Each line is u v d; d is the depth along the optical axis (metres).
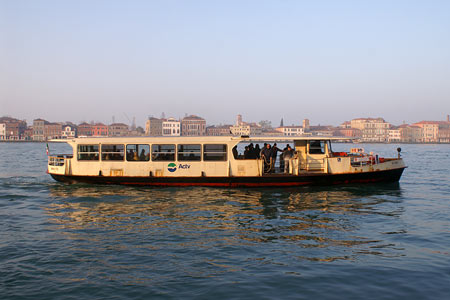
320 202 17.81
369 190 21.12
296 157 21.16
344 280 8.88
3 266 9.63
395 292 8.30
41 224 13.83
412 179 29.28
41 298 7.95
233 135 21.50
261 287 8.50
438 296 8.12
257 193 19.80
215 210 16.03
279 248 11.08
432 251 10.97
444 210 16.64
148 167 21.33
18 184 24.30
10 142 195.12
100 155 21.66
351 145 185.38
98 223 13.91
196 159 21.17
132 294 8.15
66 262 9.92
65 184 23.12
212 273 9.27
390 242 11.77
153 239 11.90
